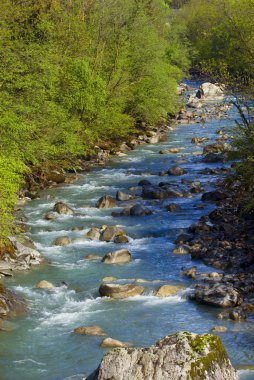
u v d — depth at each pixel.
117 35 41.75
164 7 68.56
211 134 43.94
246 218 22.34
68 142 30.80
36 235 21.36
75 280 16.94
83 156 35.38
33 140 28.22
